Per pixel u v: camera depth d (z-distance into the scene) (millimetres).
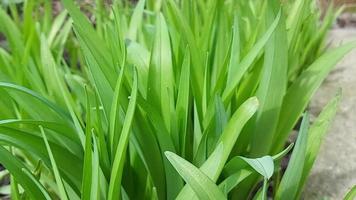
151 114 360
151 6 796
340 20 1177
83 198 315
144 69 463
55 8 1272
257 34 492
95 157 300
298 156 338
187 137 427
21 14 1222
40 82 526
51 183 453
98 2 815
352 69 860
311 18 715
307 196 505
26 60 582
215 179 316
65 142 390
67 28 812
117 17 465
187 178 280
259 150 436
